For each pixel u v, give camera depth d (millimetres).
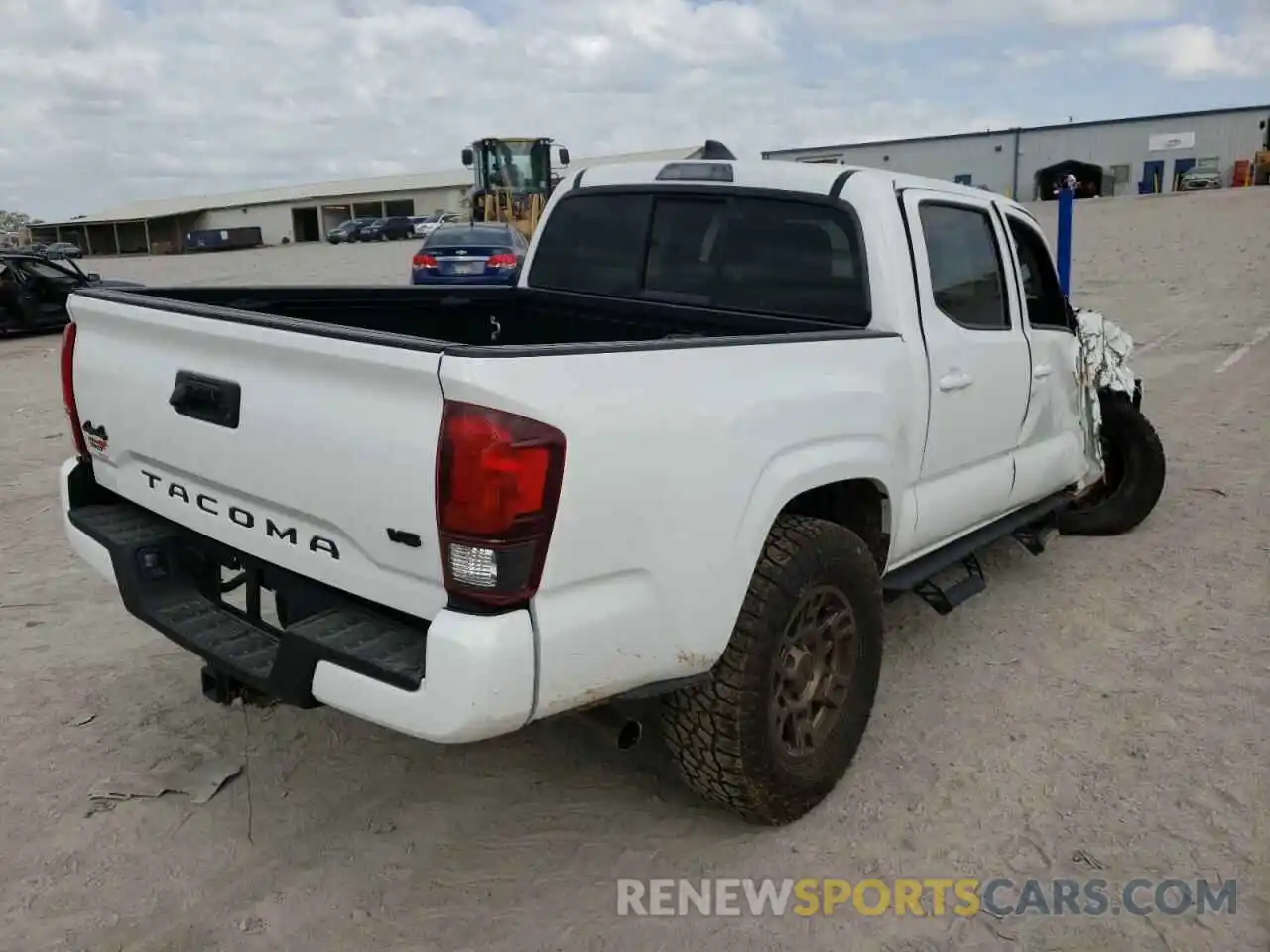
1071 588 5129
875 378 3416
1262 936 2746
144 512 3467
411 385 2391
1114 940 2748
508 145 29766
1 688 4156
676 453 2648
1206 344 12422
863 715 3410
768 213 3969
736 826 3264
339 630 2613
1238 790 3359
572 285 4703
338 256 40562
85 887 2982
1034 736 3738
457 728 2350
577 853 3141
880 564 3707
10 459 8172
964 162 58688
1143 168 55812
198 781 3506
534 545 2373
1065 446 4973
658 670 2732
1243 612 4746
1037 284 4867
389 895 2957
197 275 31703
